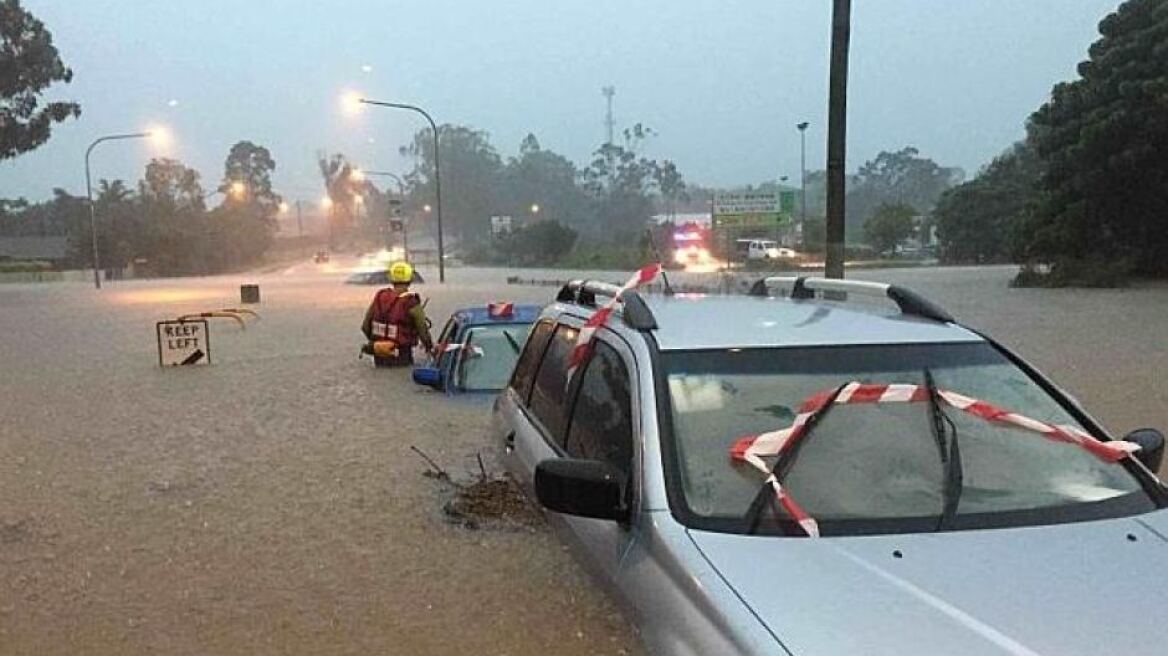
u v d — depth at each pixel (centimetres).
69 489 699
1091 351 1391
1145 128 3120
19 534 588
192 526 597
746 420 334
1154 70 3175
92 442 876
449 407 943
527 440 471
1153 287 2997
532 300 3094
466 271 6756
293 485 689
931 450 324
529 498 461
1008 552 273
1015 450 329
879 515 298
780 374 353
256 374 1308
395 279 1324
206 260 9606
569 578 436
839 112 848
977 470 318
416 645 404
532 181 14812
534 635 394
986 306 2328
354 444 814
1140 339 1548
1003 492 311
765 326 386
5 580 506
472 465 715
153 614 457
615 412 368
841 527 293
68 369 1451
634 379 355
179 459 792
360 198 16388
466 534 536
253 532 580
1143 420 895
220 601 470
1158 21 3275
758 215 4984
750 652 232
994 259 6638
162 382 1265
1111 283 3059
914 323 393
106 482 718
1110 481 322
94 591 489
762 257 5481
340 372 1295
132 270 9025
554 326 520
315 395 1096
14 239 10731
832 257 861
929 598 247
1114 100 3272
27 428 952
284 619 444
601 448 371
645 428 331
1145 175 3166
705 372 351
